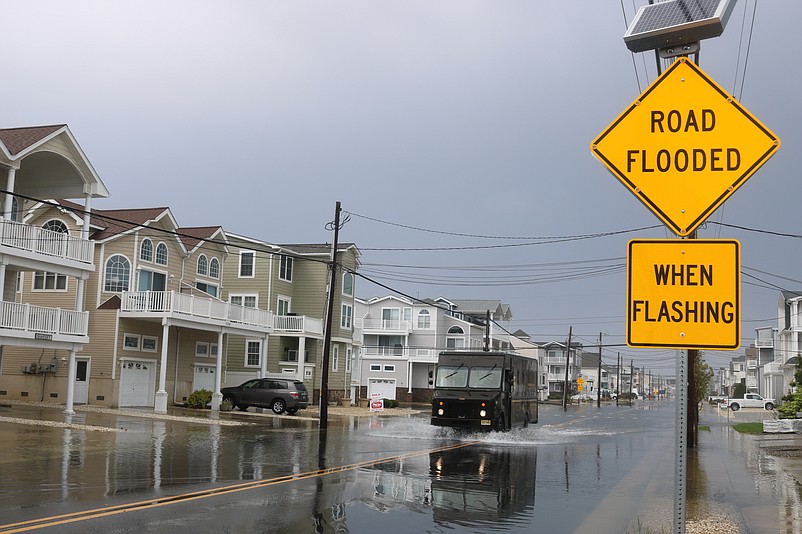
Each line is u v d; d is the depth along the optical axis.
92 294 35.72
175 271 40.38
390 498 11.73
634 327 4.72
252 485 12.60
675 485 4.65
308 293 52.72
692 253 4.70
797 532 9.51
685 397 4.66
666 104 5.01
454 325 76.81
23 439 19.02
